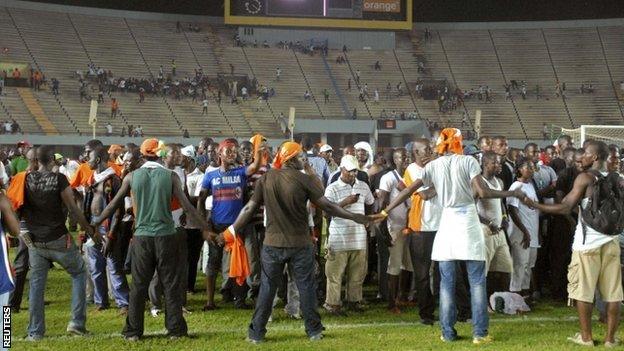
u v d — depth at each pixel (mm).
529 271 9219
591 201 6910
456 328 7875
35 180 7145
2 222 5414
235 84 47156
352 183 8672
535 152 10258
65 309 8977
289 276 8508
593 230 6922
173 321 7316
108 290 9656
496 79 52000
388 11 49312
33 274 7262
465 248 7031
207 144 12727
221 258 9539
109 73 46125
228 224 8766
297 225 7195
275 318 8484
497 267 8688
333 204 7277
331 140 45031
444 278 7230
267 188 7203
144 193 7191
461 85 51562
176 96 46031
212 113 45500
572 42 53938
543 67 52625
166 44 51250
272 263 7164
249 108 46812
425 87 50219
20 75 43062
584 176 6938
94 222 7910
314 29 53406
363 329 7844
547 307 9203
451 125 47781
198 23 53875
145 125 42781
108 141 38844
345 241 8625
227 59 51094
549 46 54031
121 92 45250
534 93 50594
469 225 7086
